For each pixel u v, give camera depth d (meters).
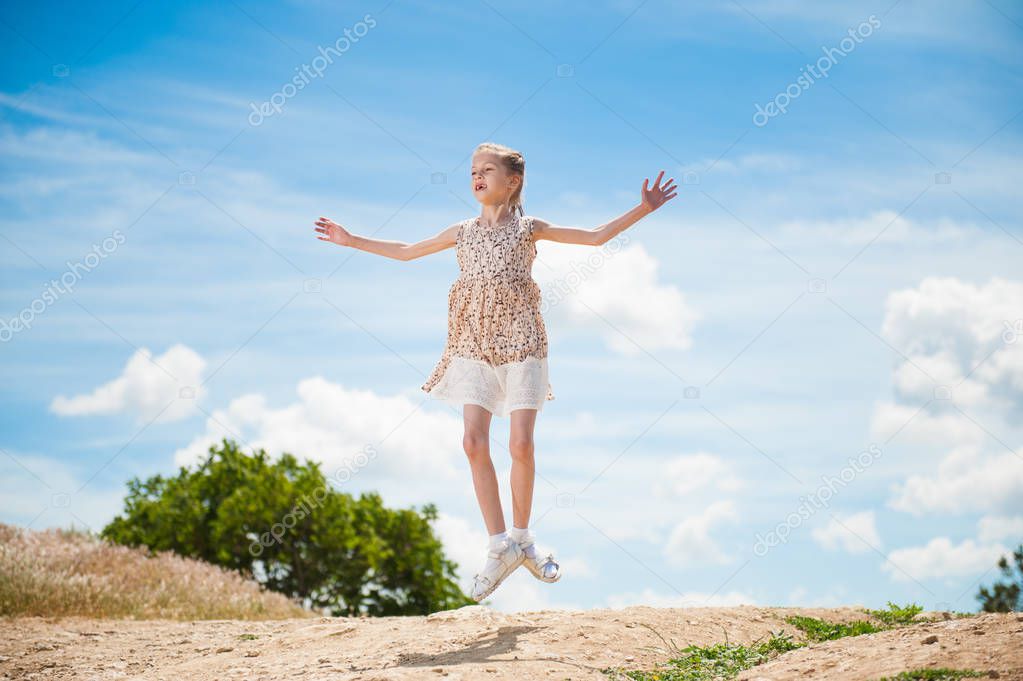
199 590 9.69
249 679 4.44
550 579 4.68
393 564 14.96
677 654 4.54
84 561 9.63
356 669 4.37
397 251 5.16
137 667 5.14
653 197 4.78
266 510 14.23
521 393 4.63
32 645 6.01
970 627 3.77
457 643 4.65
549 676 3.94
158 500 14.70
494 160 4.83
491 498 4.65
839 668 3.63
